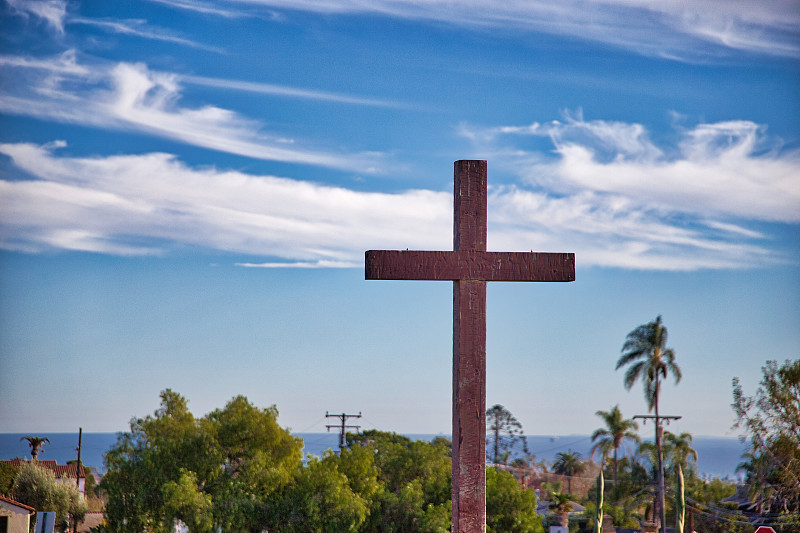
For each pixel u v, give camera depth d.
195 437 41.66
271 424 42.81
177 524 41.12
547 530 50.97
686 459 64.38
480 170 8.83
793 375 35.25
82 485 61.78
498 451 121.81
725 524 47.81
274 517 40.06
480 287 8.70
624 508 65.38
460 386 8.59
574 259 8.83
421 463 46.97
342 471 43.69
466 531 8.46
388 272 8.60
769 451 35.88
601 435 70.75
